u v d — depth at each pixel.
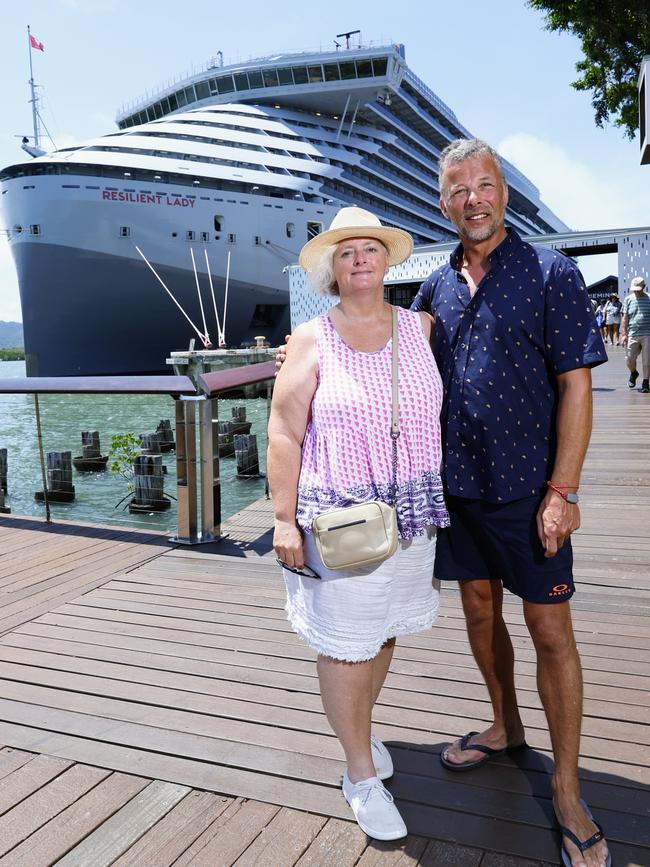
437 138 49.34
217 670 2.58
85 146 30.78
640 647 2.66
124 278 30.44
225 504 7.59
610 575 3.46
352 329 1.74
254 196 32.19
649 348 10.62
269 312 37.56
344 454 1.69
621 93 14.01
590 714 2.20
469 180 1.69
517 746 2.00
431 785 1.89
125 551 4.12
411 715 2.23
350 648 1.71
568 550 1.70
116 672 2.58
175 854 1.66
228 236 31.59
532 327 1.67
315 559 1.73
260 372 4.50
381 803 1.71
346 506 1.69
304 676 2.52
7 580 3.65
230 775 1.95
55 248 29.34
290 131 36.53
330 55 37.06
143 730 2.19
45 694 2.44
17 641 2.88
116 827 1.75
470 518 1.78
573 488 1.62
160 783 1.93
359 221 1.67
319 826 1.74
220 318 33.88
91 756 2.06
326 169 35.47
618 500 4.88
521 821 1.74
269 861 1.63
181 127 33.44
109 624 3.03
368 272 1.70
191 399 4.04
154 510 7.43
